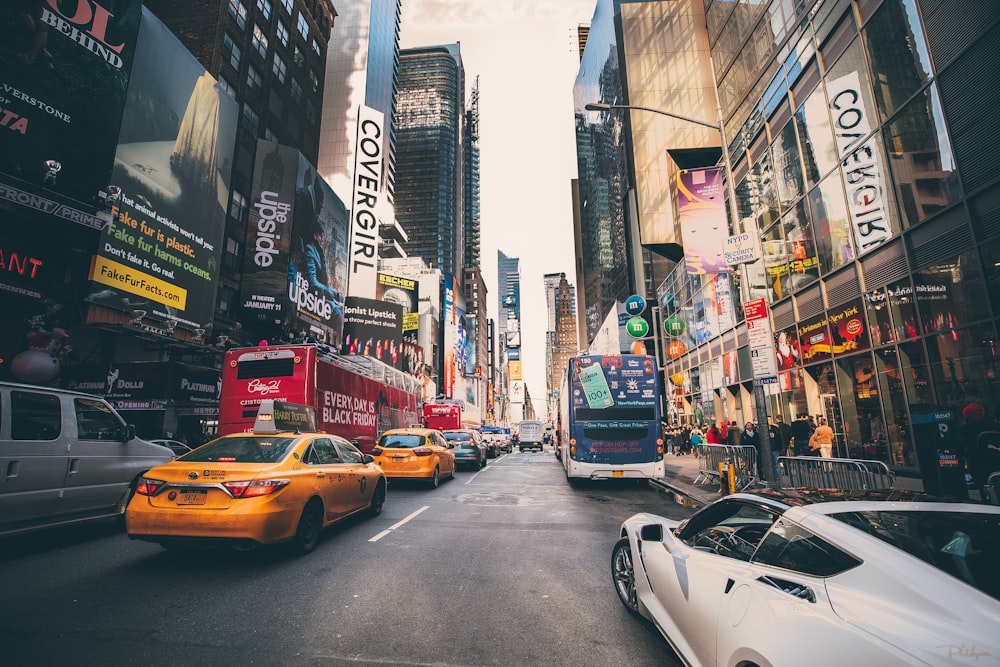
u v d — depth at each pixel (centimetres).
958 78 1159
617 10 5519
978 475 756
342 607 455
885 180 1400
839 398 1622
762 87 2127
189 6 2945
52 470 629
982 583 201
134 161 1920
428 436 1448
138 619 417
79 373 1689
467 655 362
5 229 1555
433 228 15550
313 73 4272
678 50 5172
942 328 1217
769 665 211
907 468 1324
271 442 671
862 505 265
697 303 3192
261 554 638
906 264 1328
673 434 2884
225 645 371
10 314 1551
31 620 409
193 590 494
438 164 16175
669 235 4881
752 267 2241
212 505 548
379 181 4988
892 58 1362
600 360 1414
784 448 1532
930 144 1245
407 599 478
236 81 3097
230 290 2858
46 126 1558
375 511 912
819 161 1706
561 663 351
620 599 468
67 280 1697
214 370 1928
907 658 167
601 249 7369
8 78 1470
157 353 2191
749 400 2434
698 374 3186
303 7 4103
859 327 1518
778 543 268
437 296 8869
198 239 2277
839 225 1603
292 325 3088
